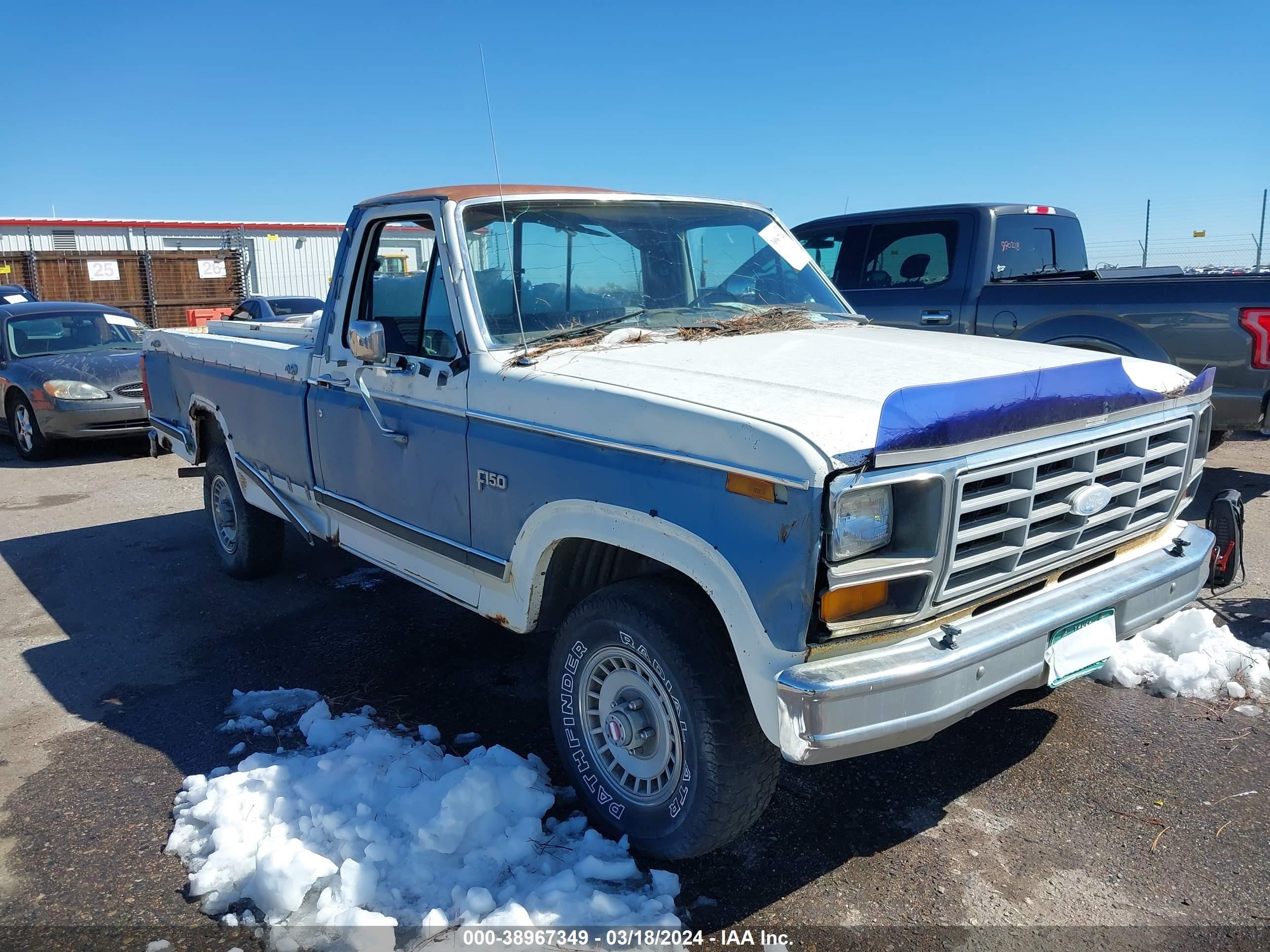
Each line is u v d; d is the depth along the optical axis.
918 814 3.21
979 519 2.58
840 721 2.30
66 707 4.16
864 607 2.43
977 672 2.52
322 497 4.41
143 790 3.46
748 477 2.39
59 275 23.98
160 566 6.16
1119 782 3.36
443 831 2.89
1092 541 2.94
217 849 2.98
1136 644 4.24
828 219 8.00
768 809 3.25
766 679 2.39
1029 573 2.76
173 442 6.23
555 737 3.21
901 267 7.43
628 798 2.96
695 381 2.83
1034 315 6.61
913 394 2.40
